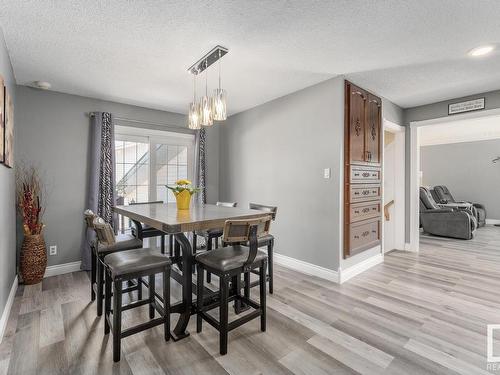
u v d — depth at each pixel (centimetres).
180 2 173
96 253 222
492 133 677
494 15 187
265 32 209
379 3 174
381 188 369
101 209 353
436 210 543
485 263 366
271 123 379
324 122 308
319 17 189
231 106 406
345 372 155
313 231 321
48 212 325
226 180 471
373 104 350
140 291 246
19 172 306
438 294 264
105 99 369
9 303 229
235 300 217
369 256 348
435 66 271
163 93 346
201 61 254
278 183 368
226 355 170
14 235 278
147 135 417
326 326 204
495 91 341
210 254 189
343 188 299
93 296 247
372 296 259
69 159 341
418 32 209
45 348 177
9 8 176
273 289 276
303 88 331
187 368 158
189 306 189
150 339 188
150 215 201
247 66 269
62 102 338
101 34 210
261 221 182
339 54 245
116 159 391
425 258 389
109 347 178
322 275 309
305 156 330
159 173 432
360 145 322
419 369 158
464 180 738
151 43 224
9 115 229
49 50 234
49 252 326
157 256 184
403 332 196
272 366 160
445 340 187
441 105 389
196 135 454
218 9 180
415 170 420
